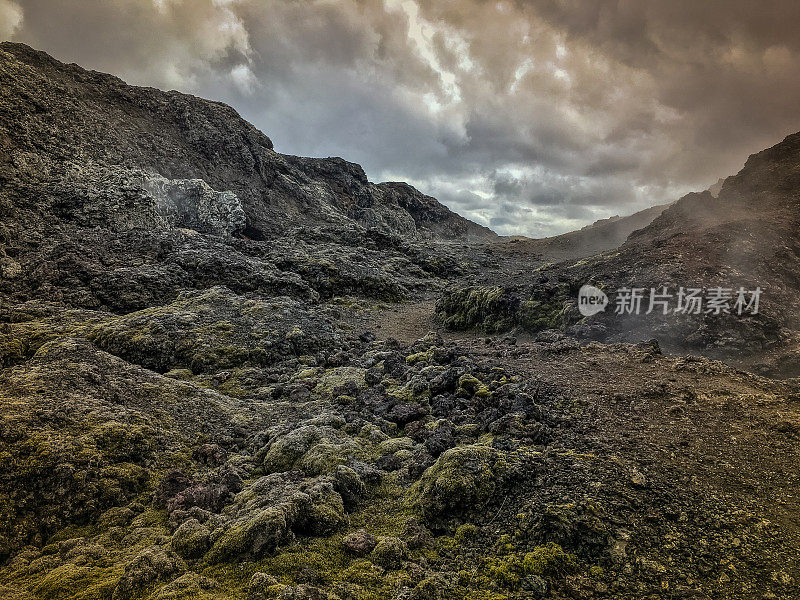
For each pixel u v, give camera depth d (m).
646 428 10.54
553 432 10.76
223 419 13.43
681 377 13.73
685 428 10.40
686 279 24.83
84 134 56.94
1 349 17.47
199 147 76.06
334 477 9.12
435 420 12.96
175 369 19.27
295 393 16.12
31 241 35.00
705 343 20.64
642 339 21.80
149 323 21.72
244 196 73.94
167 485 9.57
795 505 7.40
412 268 60.06
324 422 12.56
